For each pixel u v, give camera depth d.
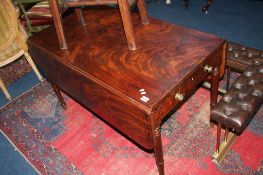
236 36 3.16
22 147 2.40
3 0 2.46
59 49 1.97
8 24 2.60
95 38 2.01
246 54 2.12
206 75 1.79
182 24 3.52
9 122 2.67
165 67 1.62
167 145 2.16
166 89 1.48
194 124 2.27
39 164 2.23
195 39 1.80
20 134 2.52
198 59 1.63
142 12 1.98
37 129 2.53
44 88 2.98
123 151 2.18
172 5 3.97
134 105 1.45
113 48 1.87
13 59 2.82
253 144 2.04
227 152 2.01
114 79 1.61
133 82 1.56
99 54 1.84
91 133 2.38
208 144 2.11
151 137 1.52
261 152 1.98
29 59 2.92
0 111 2.80
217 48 1.71
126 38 1.81
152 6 4.03
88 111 2.58
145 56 1.73
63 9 2.85
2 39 2.64
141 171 2.03
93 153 2.22
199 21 3.53
